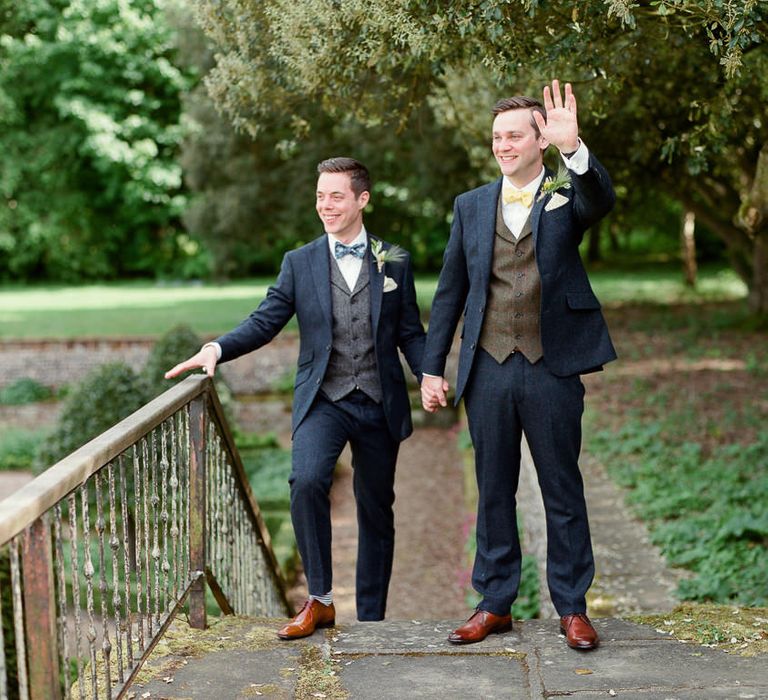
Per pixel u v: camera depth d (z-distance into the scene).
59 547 2.08
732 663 2.97
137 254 34.75
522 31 3.73
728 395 10.67
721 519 5.98
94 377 8.75
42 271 35.03
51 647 1.93
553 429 3.09
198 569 3.38
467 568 7.53
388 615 7.20
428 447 12.77
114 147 29.84
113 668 2.93
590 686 2.84
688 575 5.29
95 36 29.16
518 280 3.08
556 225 3.03
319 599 3.38
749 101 4.98
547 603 5.57
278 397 15.05
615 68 3.95
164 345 11.17
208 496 3.63
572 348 3.08
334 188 3.48
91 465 2.25
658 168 9.22
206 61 16.47
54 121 31.41
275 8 4.05
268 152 17.50
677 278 27.77
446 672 2.99
